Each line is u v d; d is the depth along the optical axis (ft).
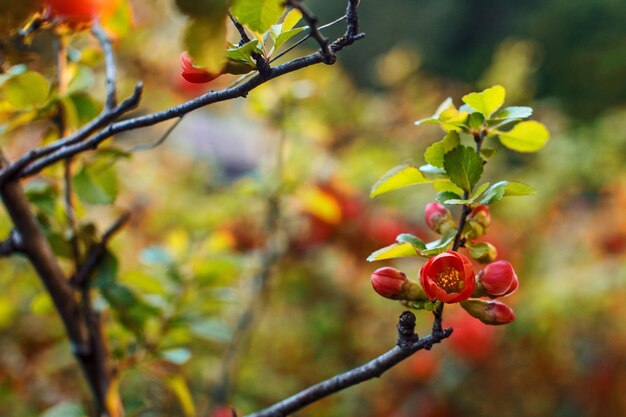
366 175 7.93
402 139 10.30
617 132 10.87
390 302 7.88
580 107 22.53
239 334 5.41
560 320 7.79
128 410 3.85
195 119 12.35
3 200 3.32
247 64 2.84
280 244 6.24
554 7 25.81
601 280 7.46
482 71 25.54
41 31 3.06
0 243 3.39
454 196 3.03
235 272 4.22
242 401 5.50
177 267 4.24
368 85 24.71
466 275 2.87
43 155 3.16
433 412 7.48
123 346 3.80
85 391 5.62
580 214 10.25
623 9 24.81
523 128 3.10
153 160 9.26
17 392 5.54
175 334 3.91
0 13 2.85
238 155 12.09
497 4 28.58
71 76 3.68
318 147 8.27
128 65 7.10
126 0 3.47
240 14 2.72
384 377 7.62
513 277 2.96
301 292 7.42
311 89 5.87
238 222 6.57
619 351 8.16
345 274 7.80
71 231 3.60
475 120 3.10
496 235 8.60
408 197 8.60
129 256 6.31
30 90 3.34
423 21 29.09
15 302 5.35
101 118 3.07
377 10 29.76
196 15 2.66
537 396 7.95
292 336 7.54
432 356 7.57
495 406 7.75
